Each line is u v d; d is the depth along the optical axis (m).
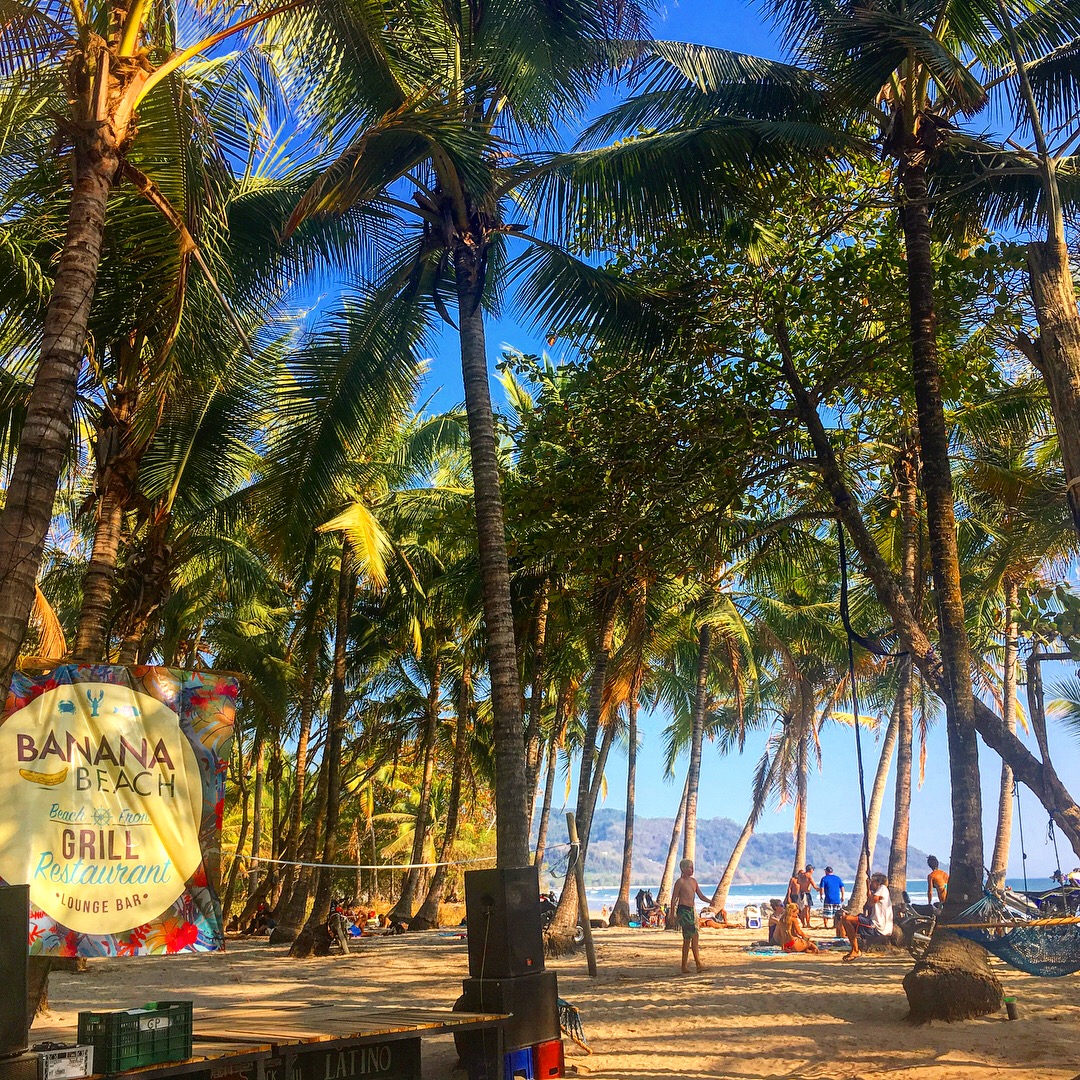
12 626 6.34
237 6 9.11
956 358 12.80
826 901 23.41
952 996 9.57
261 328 14.96
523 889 8.38
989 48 11.66
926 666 11.62
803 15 11.98
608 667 23.61
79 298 7.02
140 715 7.46
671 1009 11.27
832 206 13.73
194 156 9.05
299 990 14.55
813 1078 8.02
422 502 24.70
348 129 11.00
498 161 12.00
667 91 12.74
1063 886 20.77
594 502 13.72
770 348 13.91
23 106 9.26
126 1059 5.46
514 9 11.40
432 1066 9.14
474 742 37.03
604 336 13.62
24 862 6.77
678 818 34.84
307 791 44.62
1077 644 9.00
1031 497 15.78
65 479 15.07
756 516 15.83
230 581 23.64
